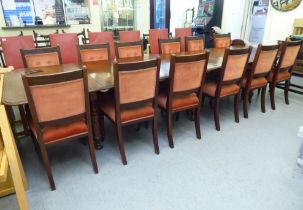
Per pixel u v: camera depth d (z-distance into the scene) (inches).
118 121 74.8
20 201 54.1
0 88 59.4
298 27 191.0
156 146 84.2
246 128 104.5
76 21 215.3
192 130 102.7
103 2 235.5
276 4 207.3
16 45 126.6
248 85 108.9
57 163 80.2
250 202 63.3
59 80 57.6
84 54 108.9
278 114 119.6
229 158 82.5
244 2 246.7
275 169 76.6
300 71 175.8
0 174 46.0
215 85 102.2
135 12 251.0
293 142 93.0
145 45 196.9
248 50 95.7
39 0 197.8
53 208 61.7
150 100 78.0
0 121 47.8
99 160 81.6
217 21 254.7
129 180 71.8
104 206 62.2
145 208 61.5
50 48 102.2
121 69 66.6
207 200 64.0
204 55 81.4
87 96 64.7
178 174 74.3
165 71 87.7
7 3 188.7
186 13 302.7
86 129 69.6
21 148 88.9
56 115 62.4
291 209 61.0
